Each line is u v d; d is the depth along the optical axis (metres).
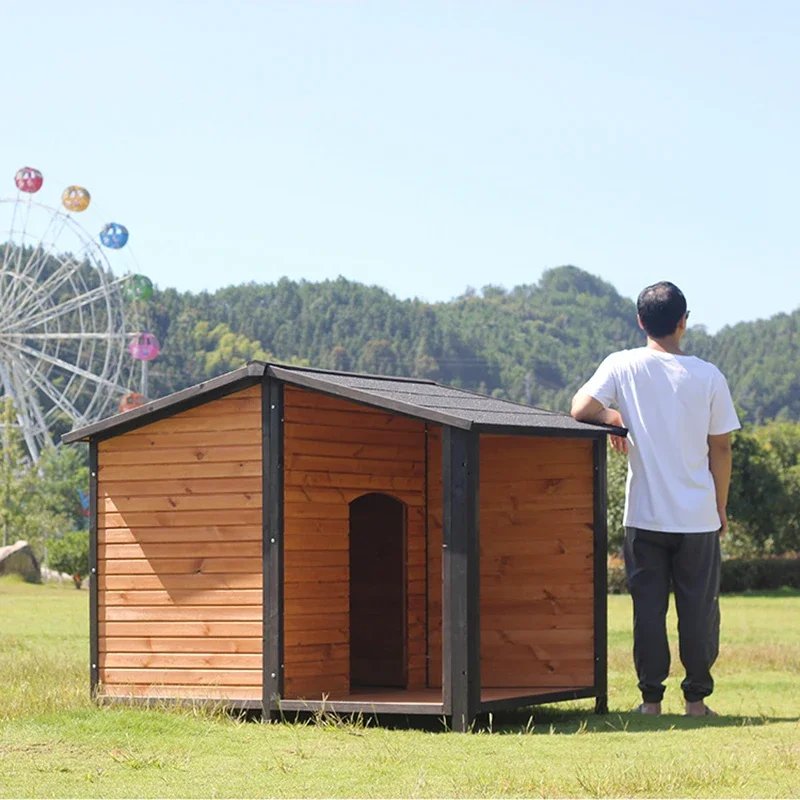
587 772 7.18
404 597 11.61
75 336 59.41
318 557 10.30
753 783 6.78
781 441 55.81
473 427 9.10
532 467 11.09
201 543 10.28
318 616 10.25
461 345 194.25
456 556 9.14
